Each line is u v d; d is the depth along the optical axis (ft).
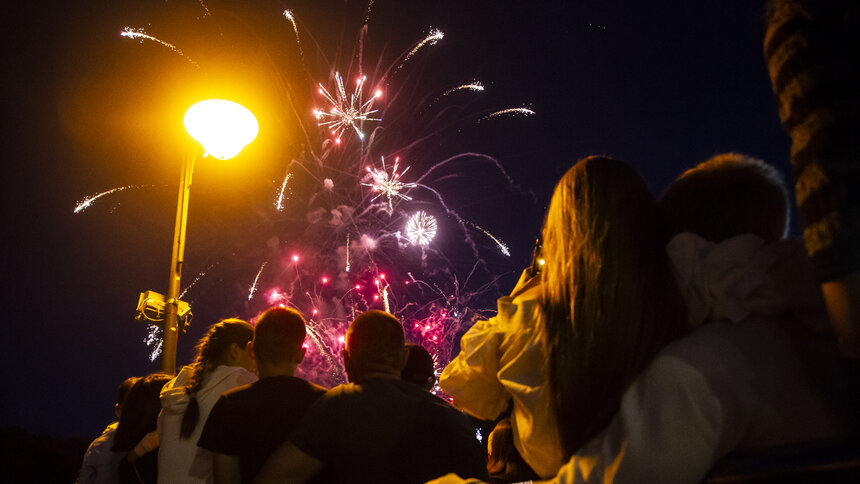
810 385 2.52
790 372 2.56
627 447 2.58
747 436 2.52
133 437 10.82
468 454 7.02
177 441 8.96
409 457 6.76
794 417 2.46
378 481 6.63
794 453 2.31
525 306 4.10
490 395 4.67
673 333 2.90
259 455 7.64
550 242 3.45
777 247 2.89
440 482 3.41
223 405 7.98
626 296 2.95
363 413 6.89
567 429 2.99
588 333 2.99
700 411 2.49
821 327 2.68
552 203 3.53
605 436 2.74
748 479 2.36
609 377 2.87
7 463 29.09
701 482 2.52
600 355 2.92
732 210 3.21
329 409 6.96
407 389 7.31
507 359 4.02
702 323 2.86
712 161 3.53
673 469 2.49
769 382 2.52
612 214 3.11
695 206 3.30
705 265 2.87
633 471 2.54
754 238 2.94
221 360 9.73
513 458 6.05
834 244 2.15
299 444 6.79
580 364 2.98
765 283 2.77
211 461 8.93
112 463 11.82
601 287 3.00
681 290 2.93
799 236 2.93
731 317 2.73
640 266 3.01
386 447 6.75
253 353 8.60
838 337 2.22
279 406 7.91
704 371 2.53
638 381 2.73
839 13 2.27
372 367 7.48
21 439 30.53
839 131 2.17
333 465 6.86
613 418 2.79
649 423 2.57
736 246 2.89
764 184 3.26
